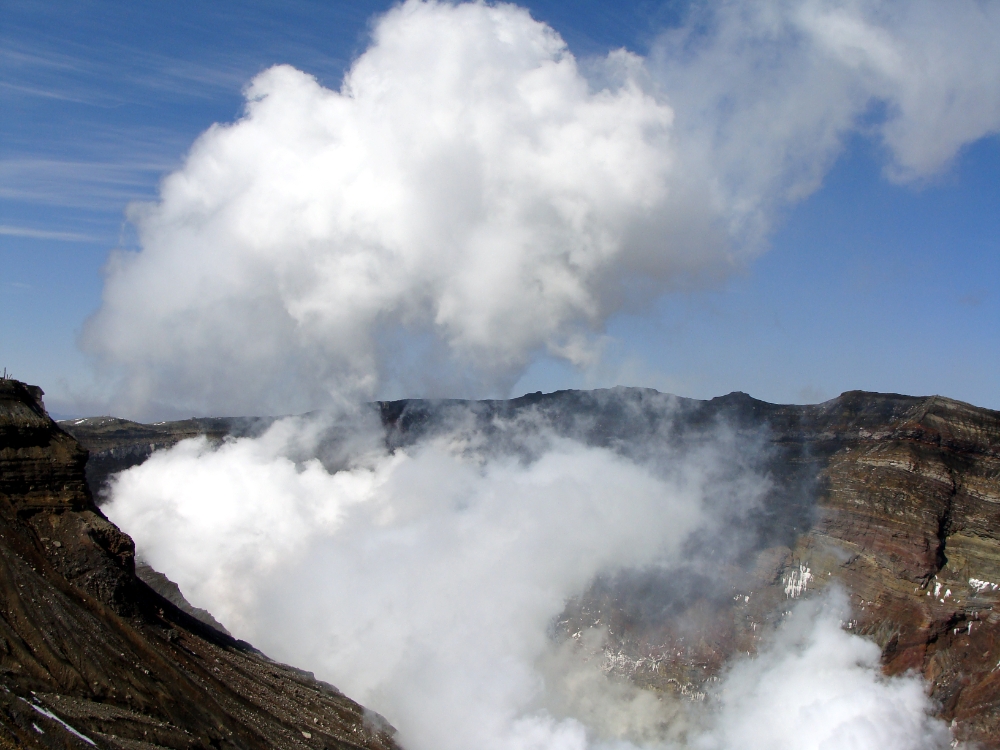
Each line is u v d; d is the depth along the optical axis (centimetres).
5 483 8619
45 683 6756
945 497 16412
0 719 5916
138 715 7019
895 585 15738
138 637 8200
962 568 15550
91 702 6850
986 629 14712
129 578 8831
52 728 6169
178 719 7400
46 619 7381
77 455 9344
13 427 8906
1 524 8219
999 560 15400
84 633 7531
